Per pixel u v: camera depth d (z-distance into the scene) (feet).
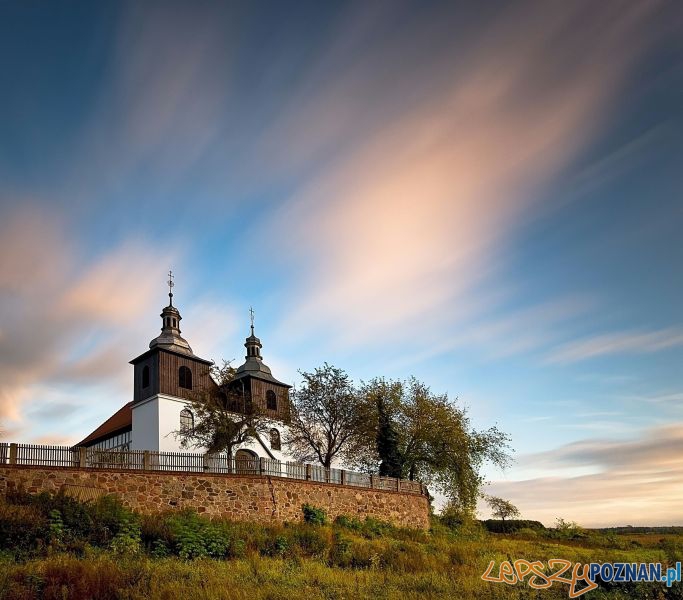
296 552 68.23
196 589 46.03
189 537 64.59
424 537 102.47
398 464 132.87
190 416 159.33
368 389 140.26
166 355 160.66
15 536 58.03
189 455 89.86
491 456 143.64
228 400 134.72
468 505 136.77
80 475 77.51
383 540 87.56
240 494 90.07
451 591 53.31
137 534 65.10
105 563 50.75
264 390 178.91
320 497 101.24
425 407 139.74
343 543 74.54
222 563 58.70
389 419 137.18
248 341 189.88
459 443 137.59
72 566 48.60
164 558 59.82
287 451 142.72
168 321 170.40
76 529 63.41
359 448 132.98
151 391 158.71
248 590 47.21
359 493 108.99
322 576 56.03
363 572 59.98
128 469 81.56
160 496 82.84
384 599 48.83
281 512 93.81
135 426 160.66
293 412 135.85
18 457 74.18
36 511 63.72
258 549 67.87
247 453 148.36
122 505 75.41
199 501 85.92
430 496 136.98
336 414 133.18
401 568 64.03
